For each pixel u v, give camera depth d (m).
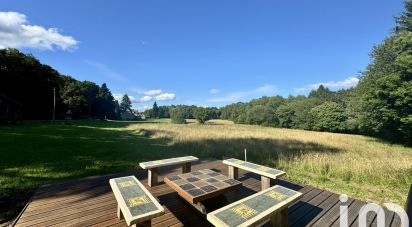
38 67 37.59
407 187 5.36
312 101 43.03
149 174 4.49
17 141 10.98
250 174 5.47
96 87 59.72
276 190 3.05
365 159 7.81
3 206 3.73
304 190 4.48
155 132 17.47
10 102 24.28
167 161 4.77
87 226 2.89
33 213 3.22
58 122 30.92
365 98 20.61
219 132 19.34
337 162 7.25
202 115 47.34
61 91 43.91
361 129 25.31
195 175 3.87
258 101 59.19
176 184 3.41
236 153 9.49
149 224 2.41
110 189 4.28
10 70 33.03
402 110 17.53
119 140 13.21
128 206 2.50
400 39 18.45
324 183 5.66
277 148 11.13
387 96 18.48
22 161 6.91
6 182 4.89
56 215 3.17
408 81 17.00
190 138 13.57
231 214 2.33
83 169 6.22
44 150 8.92
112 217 3.14
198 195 2.97
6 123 23.08
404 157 9.13
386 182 5.71
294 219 3.25
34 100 36.97
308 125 37.72
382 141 19.58
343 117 32.31
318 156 8.08
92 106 56.72
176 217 3.19
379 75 21.61
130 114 83.56
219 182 3.51
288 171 6.90
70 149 9.40
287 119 42.38
